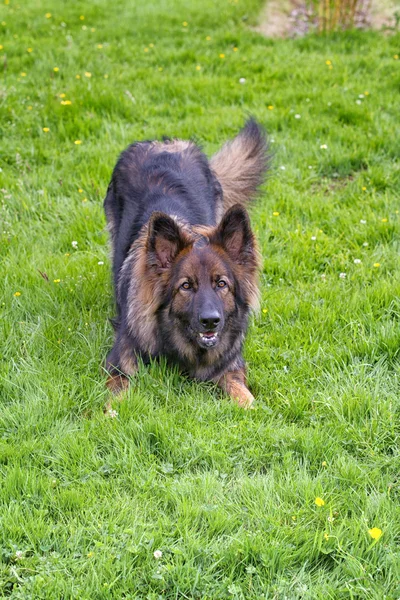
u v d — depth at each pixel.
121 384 7.86
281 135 13.85
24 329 8.62
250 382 8.10
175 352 7.77
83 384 7.70
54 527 5.72
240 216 7.53
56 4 22.81
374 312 9.02
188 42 19.19
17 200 11.42
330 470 6.51
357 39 19.28
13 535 5.64
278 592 5.23
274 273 10.14
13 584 5.29
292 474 6.45
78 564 5.45
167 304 7.53
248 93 15.54
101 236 10.84
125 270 8.33
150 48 18.73
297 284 9.77
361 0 21.83
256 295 7.97
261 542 5.58
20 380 7.63
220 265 7.39
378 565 5.52
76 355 8.16
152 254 7.43
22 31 19.84
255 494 6.20
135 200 8.99
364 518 5.83
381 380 7.84
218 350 7.77
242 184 10.81
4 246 10.40
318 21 20.67
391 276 9.66
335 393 7.48
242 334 8.00
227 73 17.09
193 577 5.32
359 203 11.59
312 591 5.25
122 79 16.33
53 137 13.59
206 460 6.63
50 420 7.04
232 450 6.77
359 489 6.28
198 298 7.17
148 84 15.98
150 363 7.92
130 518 5.89
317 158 12.98
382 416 7.13
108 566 5.36
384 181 12.16
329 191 12.34
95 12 22.00
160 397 7.53
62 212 11.34
